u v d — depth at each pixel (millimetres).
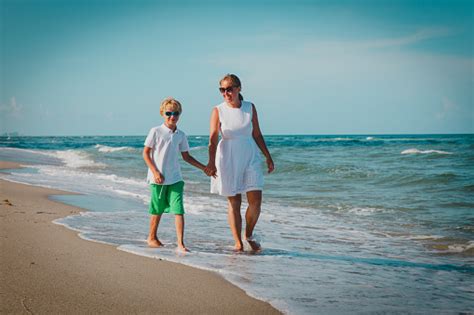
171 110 4801
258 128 5098
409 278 3912
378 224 6789
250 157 4879
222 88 4828
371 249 5195
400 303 3166
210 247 4898
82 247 4262
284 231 6219
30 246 4191
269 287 3314
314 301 3066
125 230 5531
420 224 6773
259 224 6727
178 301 2908
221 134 4906
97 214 6641
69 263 3680
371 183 12055
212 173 4859
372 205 8578
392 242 5598
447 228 6453
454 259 4781
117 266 3658
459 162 16828
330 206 8523
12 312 2609
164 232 5645
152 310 2738
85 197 8562
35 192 8766
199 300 2943
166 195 4789
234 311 2773
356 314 2869
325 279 3697
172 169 4797
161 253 4223
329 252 4957
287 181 13078
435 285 3707
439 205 8430
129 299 2908
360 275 3924
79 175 13555
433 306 3141
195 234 5648
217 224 6402
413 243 5555
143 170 16578
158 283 3260
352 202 8977
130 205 7836
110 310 2709
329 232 6191
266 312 2779
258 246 4938
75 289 3051
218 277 3479
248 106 4945
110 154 28375
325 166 15398
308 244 5383
